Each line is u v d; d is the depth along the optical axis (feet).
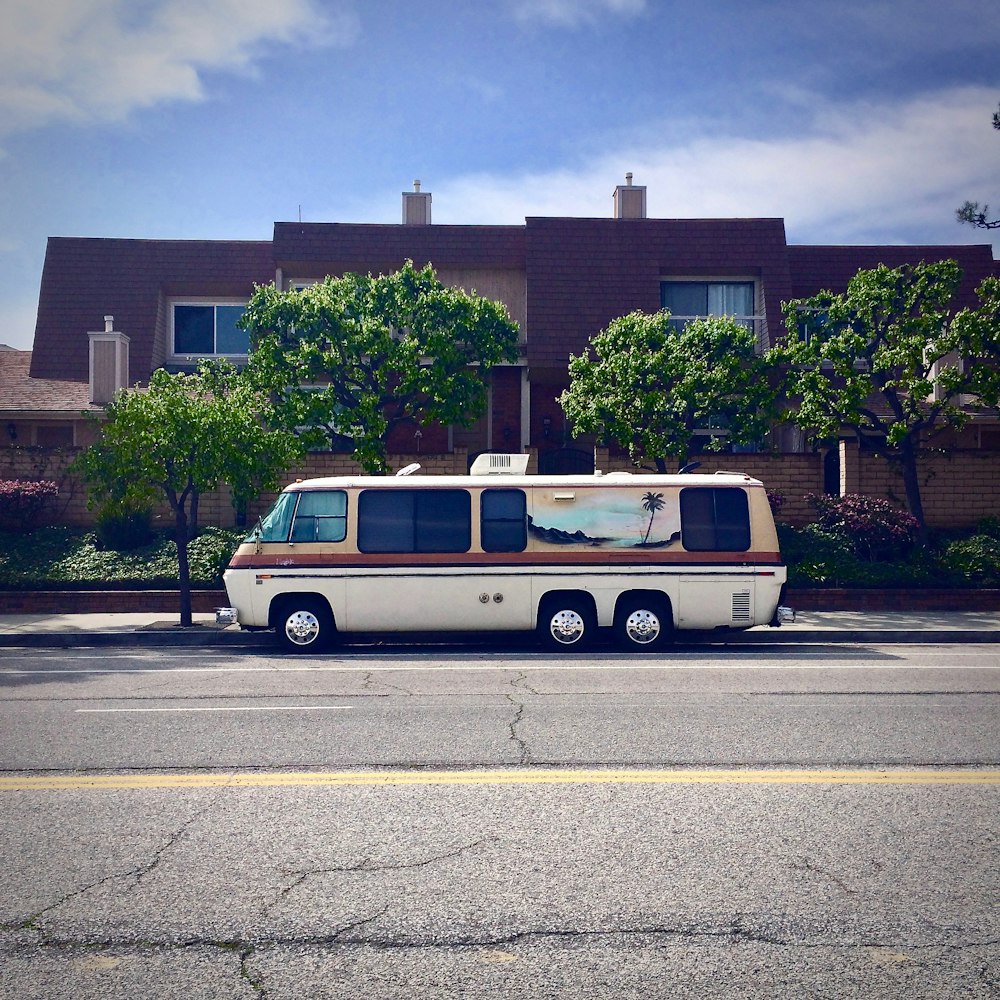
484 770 24.98
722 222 101.76
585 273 99.30
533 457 95.14
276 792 23.09
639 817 21.21
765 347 97.76
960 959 14.80
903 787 23.40
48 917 16.26
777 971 14.43
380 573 50.16
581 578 50.14
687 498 50.67
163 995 13.80
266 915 16.31
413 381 76.74
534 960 14.78
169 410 56.29
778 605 50.39
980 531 74.33
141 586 66.69
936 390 84.43
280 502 51.08
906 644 52.65
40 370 99.60
